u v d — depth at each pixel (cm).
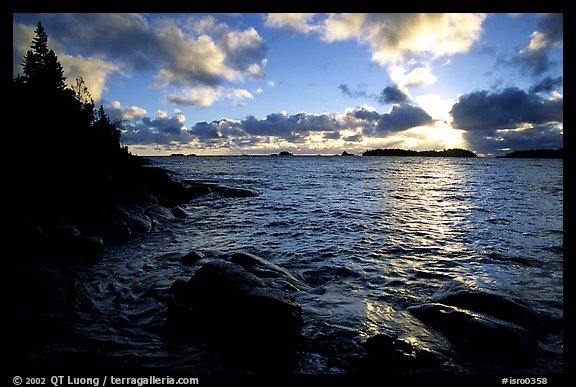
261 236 1238
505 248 1055
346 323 546
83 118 2650
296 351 465
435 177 4762
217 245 1102
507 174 5550
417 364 430
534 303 630
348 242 1138
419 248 1058
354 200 2277
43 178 1295
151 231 1320
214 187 2606
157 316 563
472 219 1573
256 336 491
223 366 428
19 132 1516
